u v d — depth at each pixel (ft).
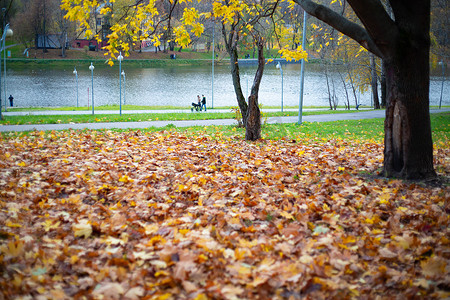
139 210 18.75
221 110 126.00
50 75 251.39
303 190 22.49
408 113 24.84
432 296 11.59
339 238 15.56
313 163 32.01
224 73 288.30
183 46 33.09
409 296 11.59
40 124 65.31
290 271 12.54
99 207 18.93
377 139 52.90
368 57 130.21
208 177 25.67
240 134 55.26
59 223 16.69
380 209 19.20
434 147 43.39
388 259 13.97
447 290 12.01
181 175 26.09
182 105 160.76
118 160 30.53
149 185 23.70
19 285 11.43
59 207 18.84
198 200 20.36
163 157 32.96
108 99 173.27
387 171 26.27
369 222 17.20
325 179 24.75
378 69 137.80
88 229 15.72
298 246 14.61
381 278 12.78
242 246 14.56
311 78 267.39
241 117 64.90
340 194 21.13
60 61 309.22
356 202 20.06
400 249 14.49
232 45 61.67
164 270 12.69
